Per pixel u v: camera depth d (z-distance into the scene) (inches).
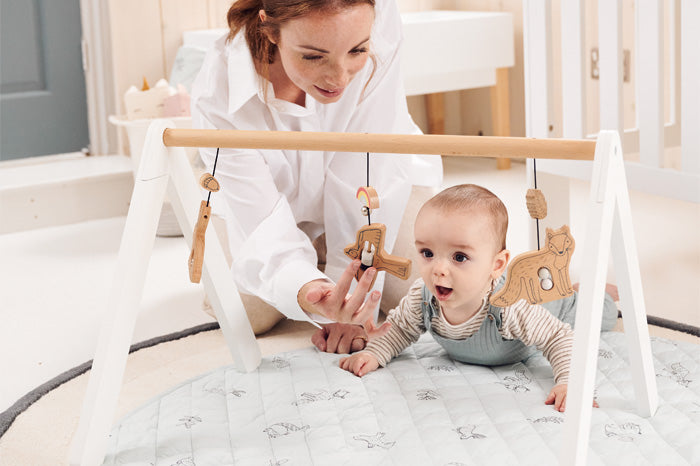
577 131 71.5
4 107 108.4
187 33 112.0
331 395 51.5
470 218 47.9
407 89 110.2
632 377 47.7
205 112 57.1
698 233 87.0
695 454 43.8
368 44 47.4
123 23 110.7
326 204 62.1
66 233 99.3
